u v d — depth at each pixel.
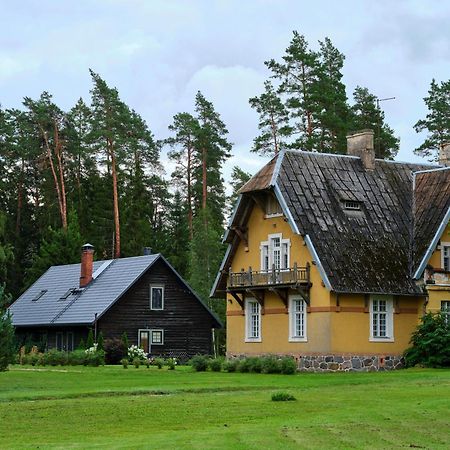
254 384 32.59
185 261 81.81
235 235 47.22
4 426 21.70
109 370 44.31
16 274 83.94
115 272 62.66
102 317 57.75
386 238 43.84
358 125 69.06
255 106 65.56
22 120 81.62
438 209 44.84
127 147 76.44
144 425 21.70
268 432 19.33
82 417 23.11
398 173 47.81
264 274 44.25
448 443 18.22
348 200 44.16
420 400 25.70
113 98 74.62
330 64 68.12
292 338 43.25
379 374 37.66
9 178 86.06
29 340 64.25
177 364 57.31
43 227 82.56
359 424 20.58
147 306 60.06
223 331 72.81
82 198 84.06
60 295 64.38
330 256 41.38
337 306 41.38
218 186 80.12
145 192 84.75
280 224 44.22
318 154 45.91
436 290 43.47
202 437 18.80
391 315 42.91
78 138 81.88
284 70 64.31
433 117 70.19
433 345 41.69
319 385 32.19
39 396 28.34
